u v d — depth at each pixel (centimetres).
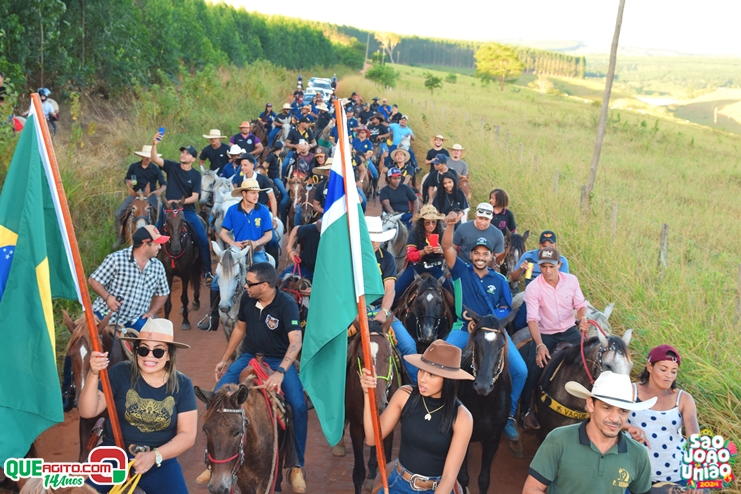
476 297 710
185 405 487
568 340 711
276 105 3978
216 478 459
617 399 405
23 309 463
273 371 591
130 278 679
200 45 3750
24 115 1572
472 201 1766
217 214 1262
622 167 2417
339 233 528
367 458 724
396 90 5394
